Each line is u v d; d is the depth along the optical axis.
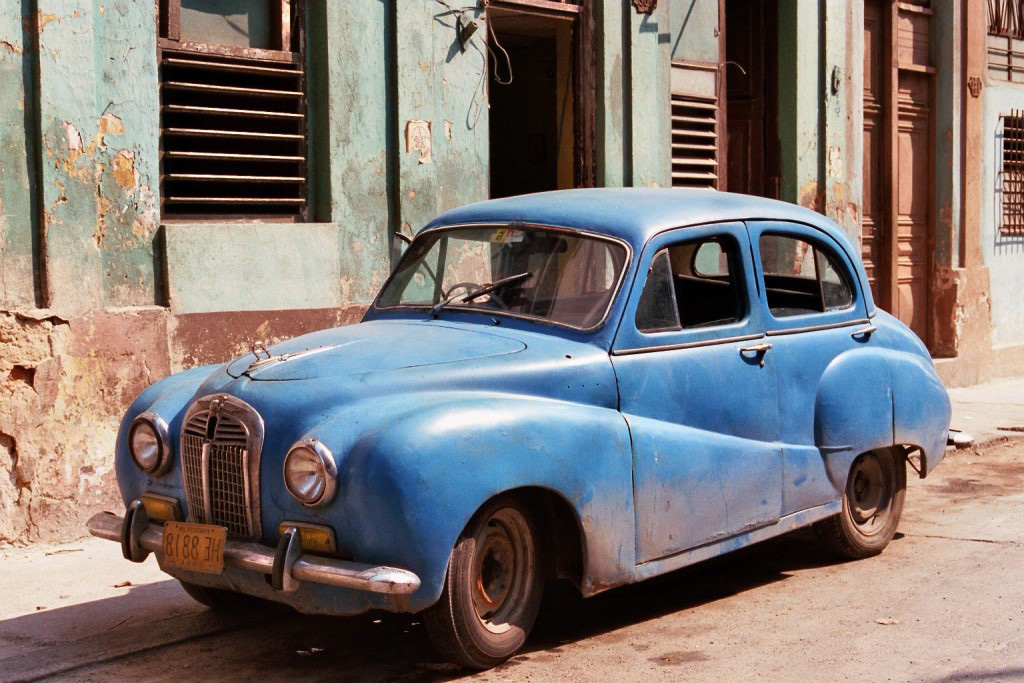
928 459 6.54
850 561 6.31
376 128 8.35
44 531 6.80
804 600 5.61
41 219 6.74
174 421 4.87
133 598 5.82
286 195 8.11
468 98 8.90
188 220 7.59
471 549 4.38
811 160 11.82
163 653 4.99
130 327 7.11
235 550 4.41
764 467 5.55
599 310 5.12
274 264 7.80
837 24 11.92
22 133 6.67
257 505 4.45
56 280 6.79
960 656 4.73
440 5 8.64
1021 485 8.34
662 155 10.36
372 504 4.12
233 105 7.86
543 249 5.42
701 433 5.26
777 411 5.68
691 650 4.89
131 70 7.15
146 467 4.86
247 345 7.67
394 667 4.75
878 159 13.17
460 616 4.39
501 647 4.58
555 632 5.20
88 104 6.91
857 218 12.34
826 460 5.94
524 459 4.46
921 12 13.57
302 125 8.09
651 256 5.27
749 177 12.02
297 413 4.44
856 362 6.09
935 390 6.54
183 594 5.89
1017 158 14.95
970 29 13.95
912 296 13.73
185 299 7.38
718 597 5.71
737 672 4.59
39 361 6.72
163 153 7.44
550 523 4.81
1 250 6.59
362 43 8.23
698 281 5.57
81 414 6.92
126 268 7.16
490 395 4.64
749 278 5.68
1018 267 15.02
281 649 5.02
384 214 8.44
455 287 5.61
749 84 11.98
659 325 5.27
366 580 4.04
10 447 6.66
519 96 11.55
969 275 14.02
